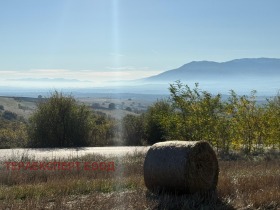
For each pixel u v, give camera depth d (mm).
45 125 27719
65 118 28016
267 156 19188
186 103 20734
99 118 33062
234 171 13430
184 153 9328
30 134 27781
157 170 9516
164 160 9445
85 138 28594
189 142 9648
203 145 9711
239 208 8531
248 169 14070
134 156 19391
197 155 9539
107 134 29984
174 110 22234
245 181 10711
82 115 28703
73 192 10125
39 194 9727
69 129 28109
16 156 19094
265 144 21062
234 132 20703
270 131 20797
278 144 21422
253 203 8695
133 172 14156
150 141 30594
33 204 8508
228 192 9680
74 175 13219
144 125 30672
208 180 9789
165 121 21469
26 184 11500
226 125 20578
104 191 10328
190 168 9352
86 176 12992
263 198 8891
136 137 30422
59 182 11062
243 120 20922
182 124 20688
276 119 20750
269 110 21141
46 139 27781
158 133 30375
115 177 12719
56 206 8258
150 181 9656
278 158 18688
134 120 30828
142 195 9406
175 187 9383
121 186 10812
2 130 29188
